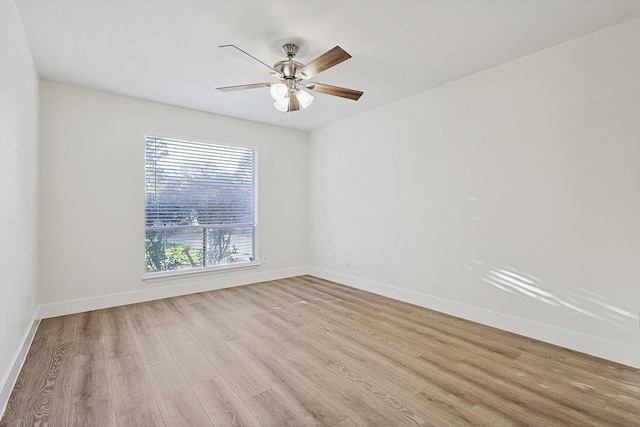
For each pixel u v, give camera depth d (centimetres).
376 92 364
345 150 470
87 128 348
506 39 252
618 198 232
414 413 176
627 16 221
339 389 199
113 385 202
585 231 247
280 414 175
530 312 278
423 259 365
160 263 405
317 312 346
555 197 262
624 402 187
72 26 231
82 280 346
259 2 206
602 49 238
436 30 239
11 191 200
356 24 231
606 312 238
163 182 405
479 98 312
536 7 211
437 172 350
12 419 169
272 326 305
